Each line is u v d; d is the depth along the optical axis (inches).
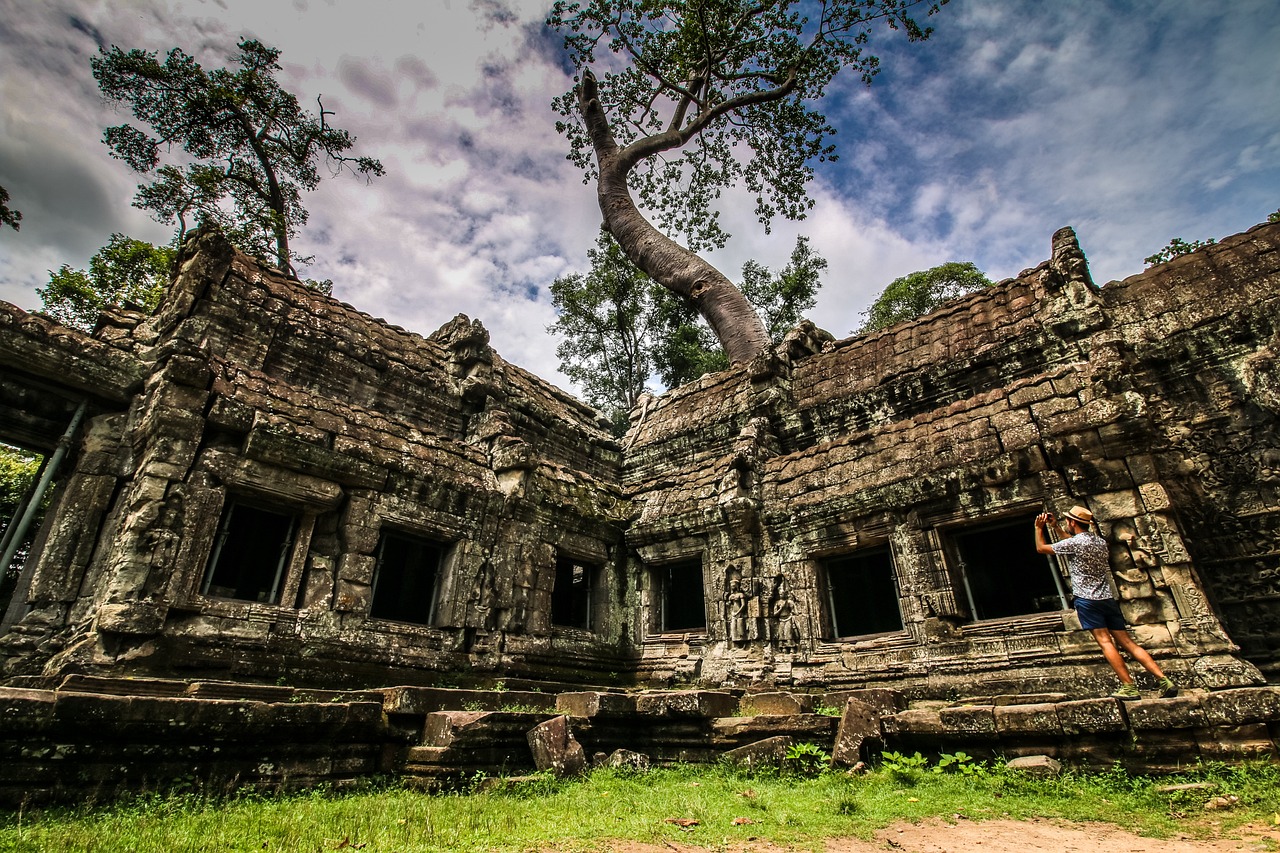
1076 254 525.3
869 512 460.1
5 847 144.8
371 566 430.9
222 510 384.2
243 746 226.4
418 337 682.8
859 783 243.3
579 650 527.5
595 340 1429.6
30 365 386.0
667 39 959.6
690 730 302.5
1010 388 437.4
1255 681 287.7
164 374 388.5
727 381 745.0
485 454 542.3
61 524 371.9
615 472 783.7
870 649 433.4
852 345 666.2
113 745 201.6
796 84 966.4
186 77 928.3
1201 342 442.9
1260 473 401.1
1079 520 304.5
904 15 892.0
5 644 335.6
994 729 260.7
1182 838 173.9
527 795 226.5
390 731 262.1
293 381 542.3
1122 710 243.9
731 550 524.4
